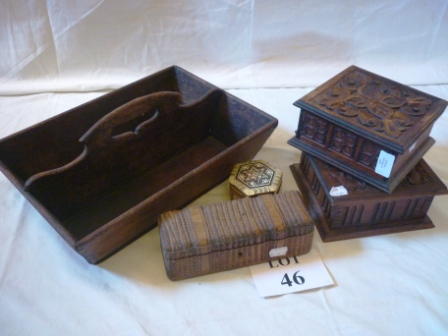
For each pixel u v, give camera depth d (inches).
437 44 73.5
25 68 70.5
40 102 68.7
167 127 51.9
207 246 38.9
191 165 55.2
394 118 43.3
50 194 43.9
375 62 75.6
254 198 43.5
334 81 49.6
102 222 47.6
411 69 75.4
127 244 45.4
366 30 71.9
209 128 58.7
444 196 52.7
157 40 71.6
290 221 40.8
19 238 46.4
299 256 44.9
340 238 46.5
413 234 47.8
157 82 59.2
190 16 69.6
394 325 39.4
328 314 40.3
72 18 67.0
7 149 46.3
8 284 42.0
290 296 41.7
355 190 43.6
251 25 70.5
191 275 42.3
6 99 68.9
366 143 42.3
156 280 42.8
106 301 40.8
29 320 39.1
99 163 46.9
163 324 39.3
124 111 45.6
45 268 43.6
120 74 73.6
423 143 47.6
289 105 69.3
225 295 41.6
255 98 70.7
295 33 71.8
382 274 43.7
